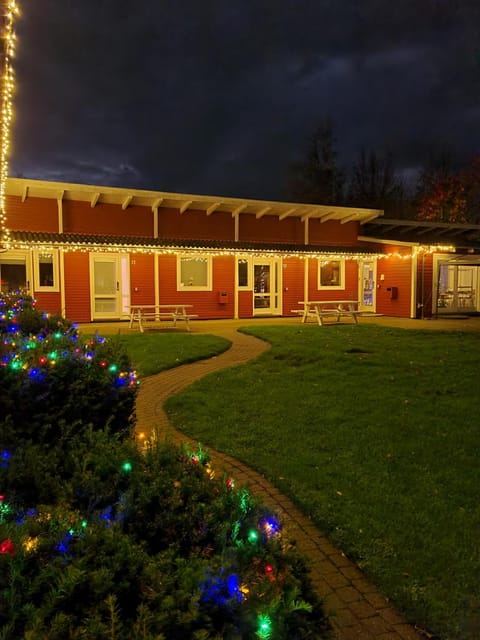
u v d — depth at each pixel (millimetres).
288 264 20906
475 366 8781
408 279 20141
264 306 20641
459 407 6293
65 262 17328
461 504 3746
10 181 15734
